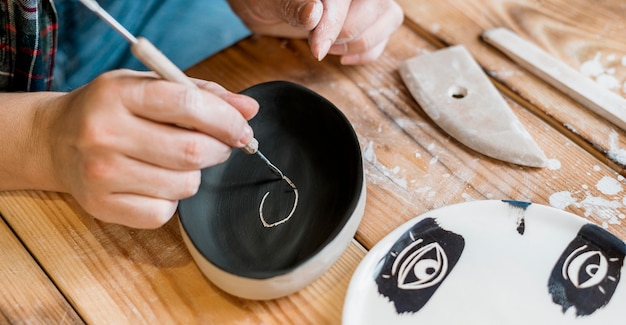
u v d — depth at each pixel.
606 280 0.50
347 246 0.53
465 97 0.62
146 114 0.48
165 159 0.49
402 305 0.50
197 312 0.52
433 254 0.52
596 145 0.60
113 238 0.55
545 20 0.69
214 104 0.49
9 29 0.61
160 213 0.51
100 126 0.48
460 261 0.52
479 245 0.53
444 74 0.64
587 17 0.69
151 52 0.46
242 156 0.59
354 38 0.65
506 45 0.66
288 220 0.55
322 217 0.54
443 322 0.50
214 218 0.55
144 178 0.50
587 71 0.65
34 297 0.53
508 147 0.59
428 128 0.62
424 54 0.66
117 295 0.53
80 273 0.54
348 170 0.55
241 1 0.68
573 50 0.66
